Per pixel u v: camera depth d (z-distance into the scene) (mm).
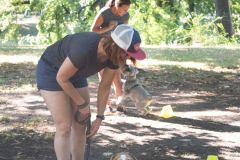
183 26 21750
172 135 6078
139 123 6559
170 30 21734
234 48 14641
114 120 6668
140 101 6723
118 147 5602
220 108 7441
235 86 9055
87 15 24000
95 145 5645
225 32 19672
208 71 10539
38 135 6000
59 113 4199
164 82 9352
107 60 3951
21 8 24719
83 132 4473
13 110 7184
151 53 13250
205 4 26312
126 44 3621
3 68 10570
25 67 10773
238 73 10328
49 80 4180
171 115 6910
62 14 24234
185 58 12320
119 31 3662
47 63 4219
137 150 5520
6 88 8656
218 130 6316
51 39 24719
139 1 23094
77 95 4078
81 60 3832
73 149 4500
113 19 6137
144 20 22688
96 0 23609
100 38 3842
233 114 7102
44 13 24188
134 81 6758
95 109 7238
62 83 3965
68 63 3863
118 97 7020
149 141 5840
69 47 4059
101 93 4336
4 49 14258
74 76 4086
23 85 8930
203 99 8023
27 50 13977
